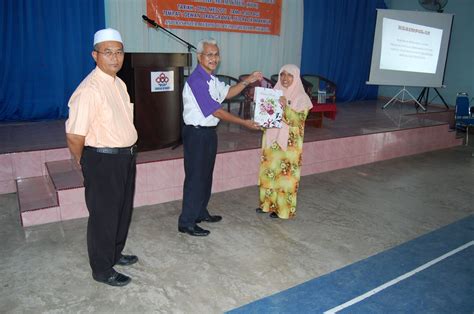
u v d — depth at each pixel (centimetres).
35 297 226
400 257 288
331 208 376
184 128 289
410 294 242
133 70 359
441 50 734
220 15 638
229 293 236
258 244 298
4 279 242
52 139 415
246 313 219
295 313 220
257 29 684
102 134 213
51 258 268
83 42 535
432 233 330
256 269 264
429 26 718
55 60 516
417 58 727
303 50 750
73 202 324
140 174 355
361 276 260
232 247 293
